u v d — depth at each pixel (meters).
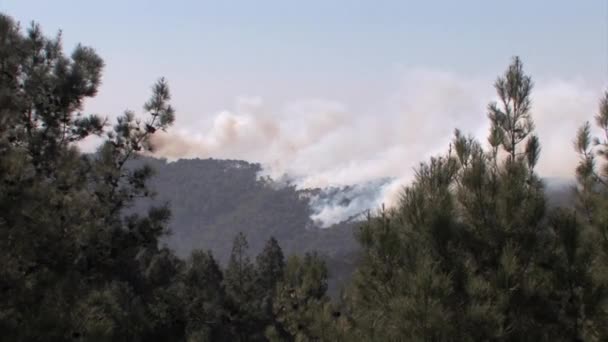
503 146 11.05
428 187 9.87
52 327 9.36
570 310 9.38
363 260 10.18
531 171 10.25
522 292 9.05
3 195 9.71
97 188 15.79
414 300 8.52
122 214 16.44
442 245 9.34
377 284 10.03
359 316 10.64
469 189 9.73
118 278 18.22
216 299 29.22
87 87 16.03
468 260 9.39
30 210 10.40
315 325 11.07
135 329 15.11
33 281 10.22
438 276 8.62
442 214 9.34
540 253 9.57
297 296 14.92
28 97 14.90
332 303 12.53
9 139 11.14
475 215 9.59
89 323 9.88
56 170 14.49
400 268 9.77
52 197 11.25
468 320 8.59
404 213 9.81
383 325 9.40
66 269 11.78
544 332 9.15
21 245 9.97
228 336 35.28
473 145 10.09
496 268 9.45
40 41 15.50
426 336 8.36
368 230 10.23
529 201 9.55
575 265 9.35
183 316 18.95
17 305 9.67
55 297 10.24
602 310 9.34
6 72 14.23
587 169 11.39
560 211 9.73
